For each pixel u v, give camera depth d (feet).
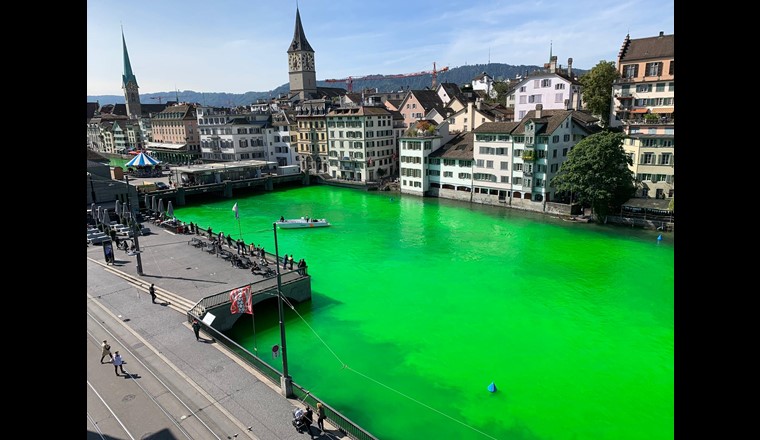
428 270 184.24
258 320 139.95
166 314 127.13
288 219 277.85
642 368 114.73
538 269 181.98
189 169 364.38
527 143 268.62
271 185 381.19
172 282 148.87
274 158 472.03
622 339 128.98
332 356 120.78
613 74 305.73
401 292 162.81
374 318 142.82
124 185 272.10
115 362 96.53
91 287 147.02
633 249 200.64
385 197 337.93
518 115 366.84
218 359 103.96
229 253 177.68
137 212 266.36
